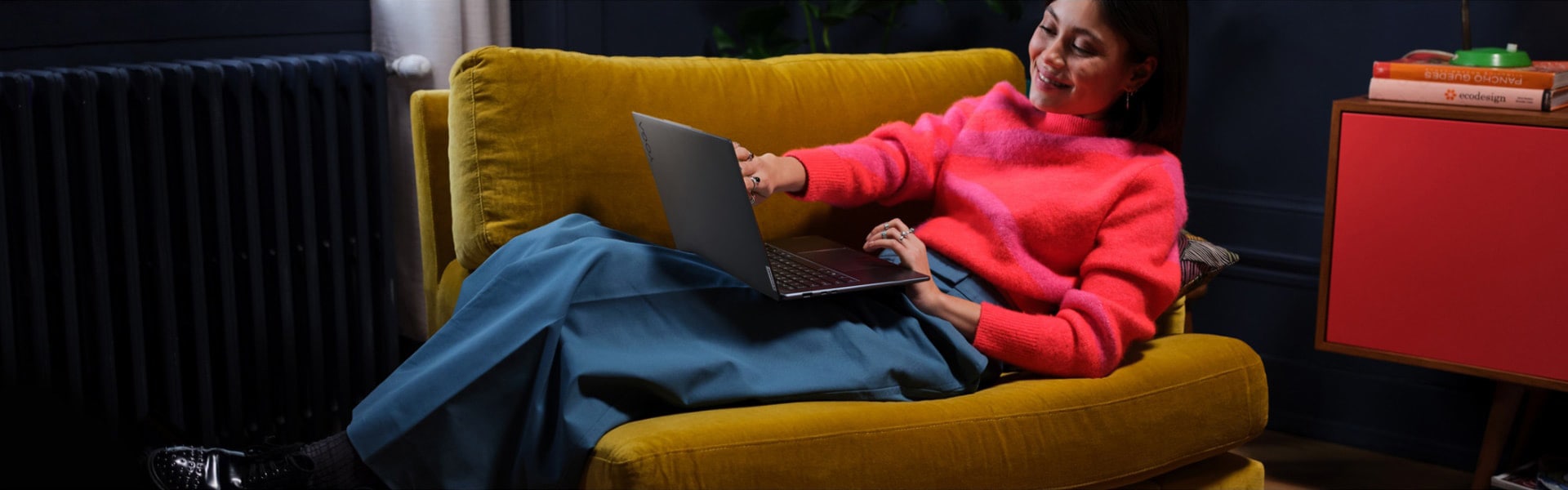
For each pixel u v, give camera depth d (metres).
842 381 1.35
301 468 1.30
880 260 1.50
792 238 1.64
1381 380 2.29
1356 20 2.18
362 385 2.18
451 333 1.32
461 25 2.23
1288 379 2.39
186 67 1.84
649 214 1.64
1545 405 2.15
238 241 1.99
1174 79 1.58
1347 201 1.93
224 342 1.96
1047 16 1.60
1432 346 1.89
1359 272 1.94
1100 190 1.54
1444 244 1.84
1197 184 2.43
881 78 1.84
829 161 1.61
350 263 2.15
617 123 1.62
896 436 1.25
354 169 2.07
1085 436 1.36
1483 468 2.01
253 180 1.94
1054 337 1.41
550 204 1.58
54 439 1.62
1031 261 1.56
